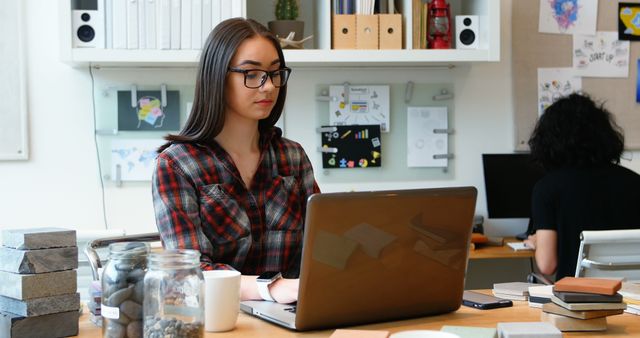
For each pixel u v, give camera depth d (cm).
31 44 332
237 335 136
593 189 267
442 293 151
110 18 308
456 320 149
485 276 365
